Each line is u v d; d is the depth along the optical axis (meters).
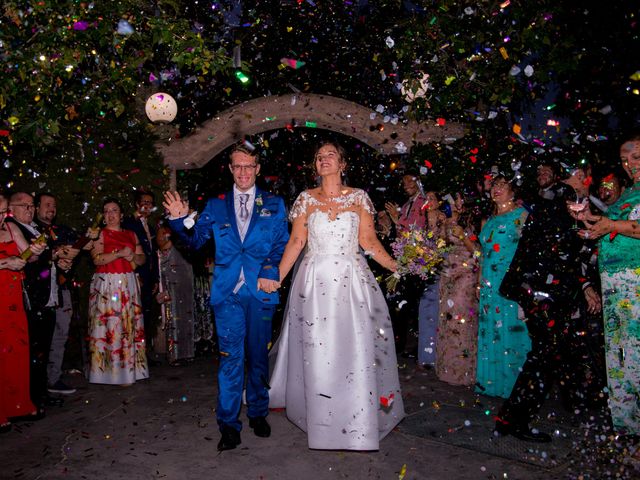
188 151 6.23
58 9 4.55
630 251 3.18
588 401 4.04
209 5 7.37
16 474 3.06
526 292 3.45
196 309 6.49
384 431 3.50
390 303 6.10
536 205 3.59
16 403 3.89
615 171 4.24
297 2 8.04
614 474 2.96
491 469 3.09
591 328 3.97
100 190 5.75
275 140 8.29
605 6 5.71
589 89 5.76
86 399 4.54
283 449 3.42
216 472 3.10
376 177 7.88
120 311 4.96
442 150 6.14
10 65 4.38
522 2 5.63
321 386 3.35
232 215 3.51
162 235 5.82
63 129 5.52
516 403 3.47
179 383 5.06
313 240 3.52
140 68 5.38
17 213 4.07
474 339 4.83
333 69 8.70
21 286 3.93
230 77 6.62
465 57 6.05
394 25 6.41
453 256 4.86
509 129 6.00
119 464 3.21
